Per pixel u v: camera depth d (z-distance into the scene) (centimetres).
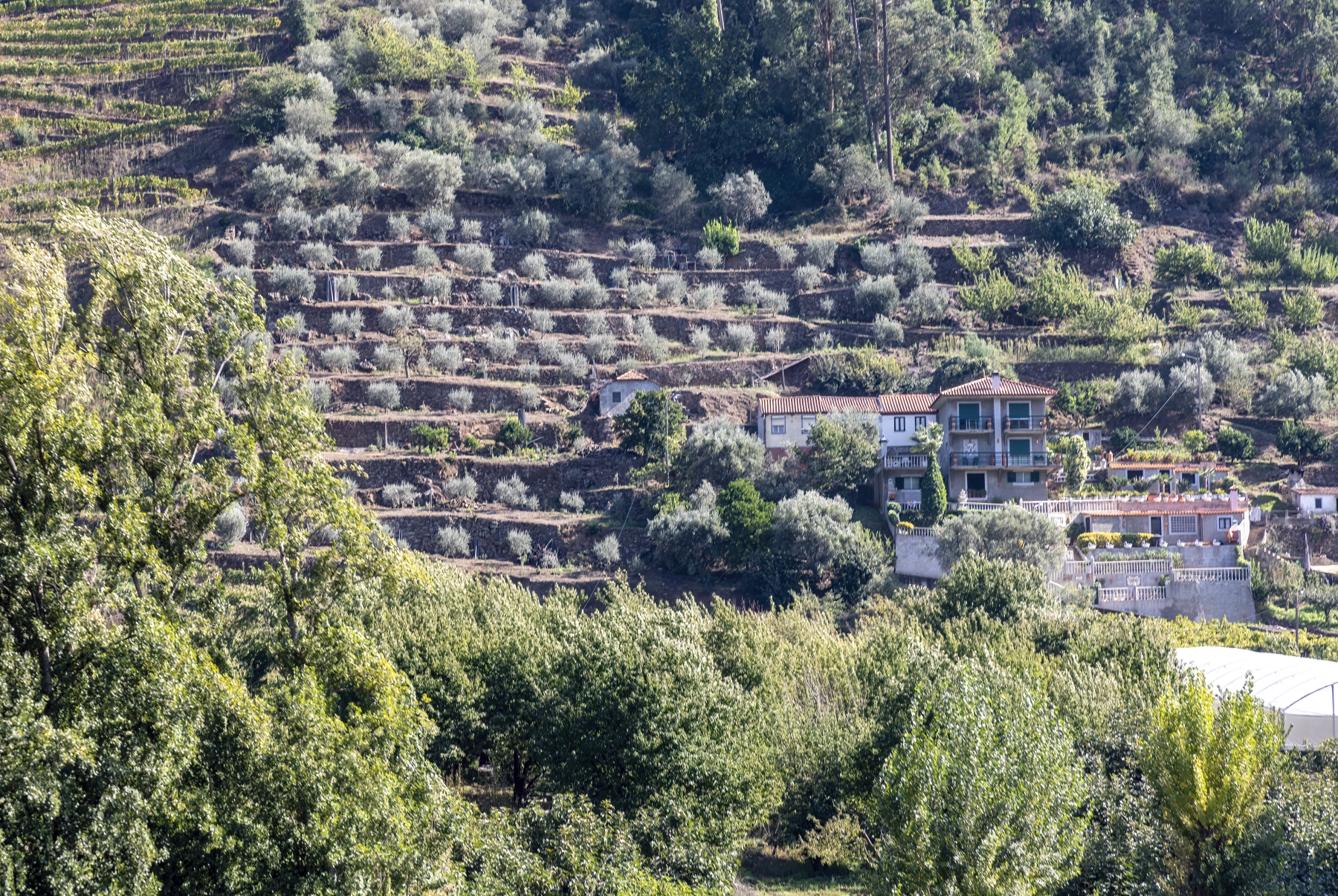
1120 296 10444
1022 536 6388
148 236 2828
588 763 3281
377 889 2577
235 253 9919
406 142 11925
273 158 11281
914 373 9312
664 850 2880
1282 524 7350
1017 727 2741
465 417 8538
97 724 2306
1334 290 10812
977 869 2555
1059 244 11125
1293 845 2728
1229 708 2877
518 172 11475
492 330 9719
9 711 2228
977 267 10762
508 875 2597
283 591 2842
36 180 11369
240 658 3356
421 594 4494
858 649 4525
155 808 2305
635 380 8638
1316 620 6206
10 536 2355
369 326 9581
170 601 2628
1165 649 4231
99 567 2531
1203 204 12094
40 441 2431
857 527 6775
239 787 2459
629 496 7644
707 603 6456
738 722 3409
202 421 2742
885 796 2770
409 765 2691
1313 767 3397
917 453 7688
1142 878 2825
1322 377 9206
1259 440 8856
